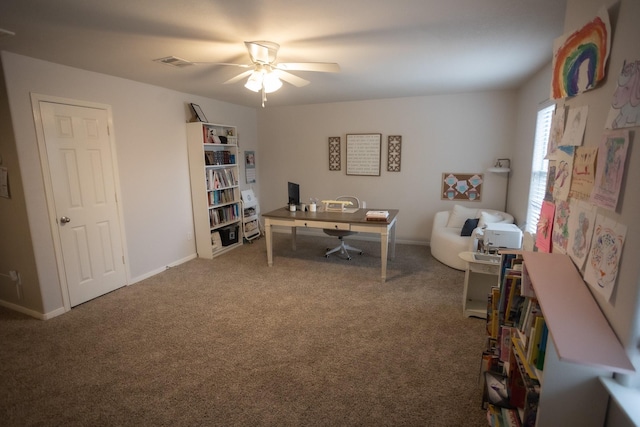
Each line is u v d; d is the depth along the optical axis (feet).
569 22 4.93
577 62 4.50
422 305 10.48
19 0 5.90
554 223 5.36
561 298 3.88
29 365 7.63
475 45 8.61
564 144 4.98
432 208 17.20
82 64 9.98
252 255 15.93
